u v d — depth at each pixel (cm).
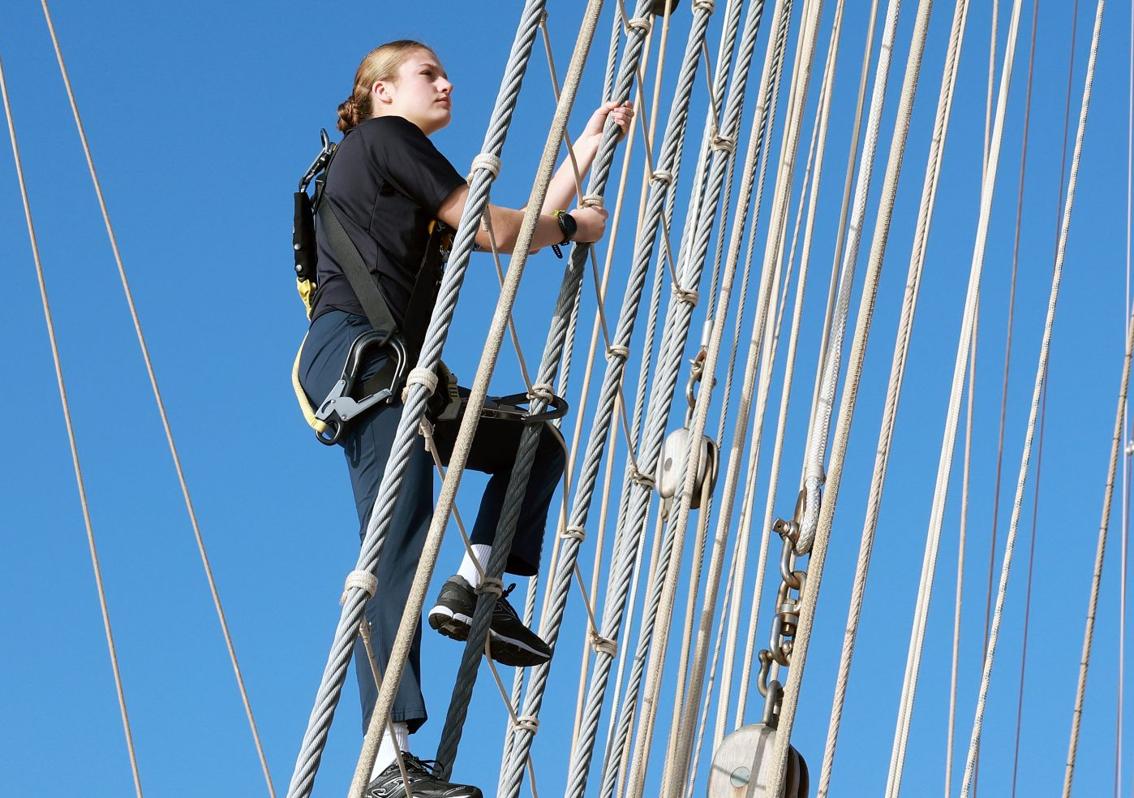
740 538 700
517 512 538
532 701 538
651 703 610
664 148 602
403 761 479
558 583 555
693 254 625
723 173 635
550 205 608
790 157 668
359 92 601
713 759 613
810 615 566
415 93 595
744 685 703
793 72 680
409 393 429
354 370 520
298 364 548
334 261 544
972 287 716
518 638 532
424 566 416
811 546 610
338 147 558
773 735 607
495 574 527
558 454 569
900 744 679
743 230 663
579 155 609
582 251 566
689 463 626
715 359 638
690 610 639
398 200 542
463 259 438
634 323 582
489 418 550
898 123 604
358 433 521
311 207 565
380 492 420
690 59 611
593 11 473
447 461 565
